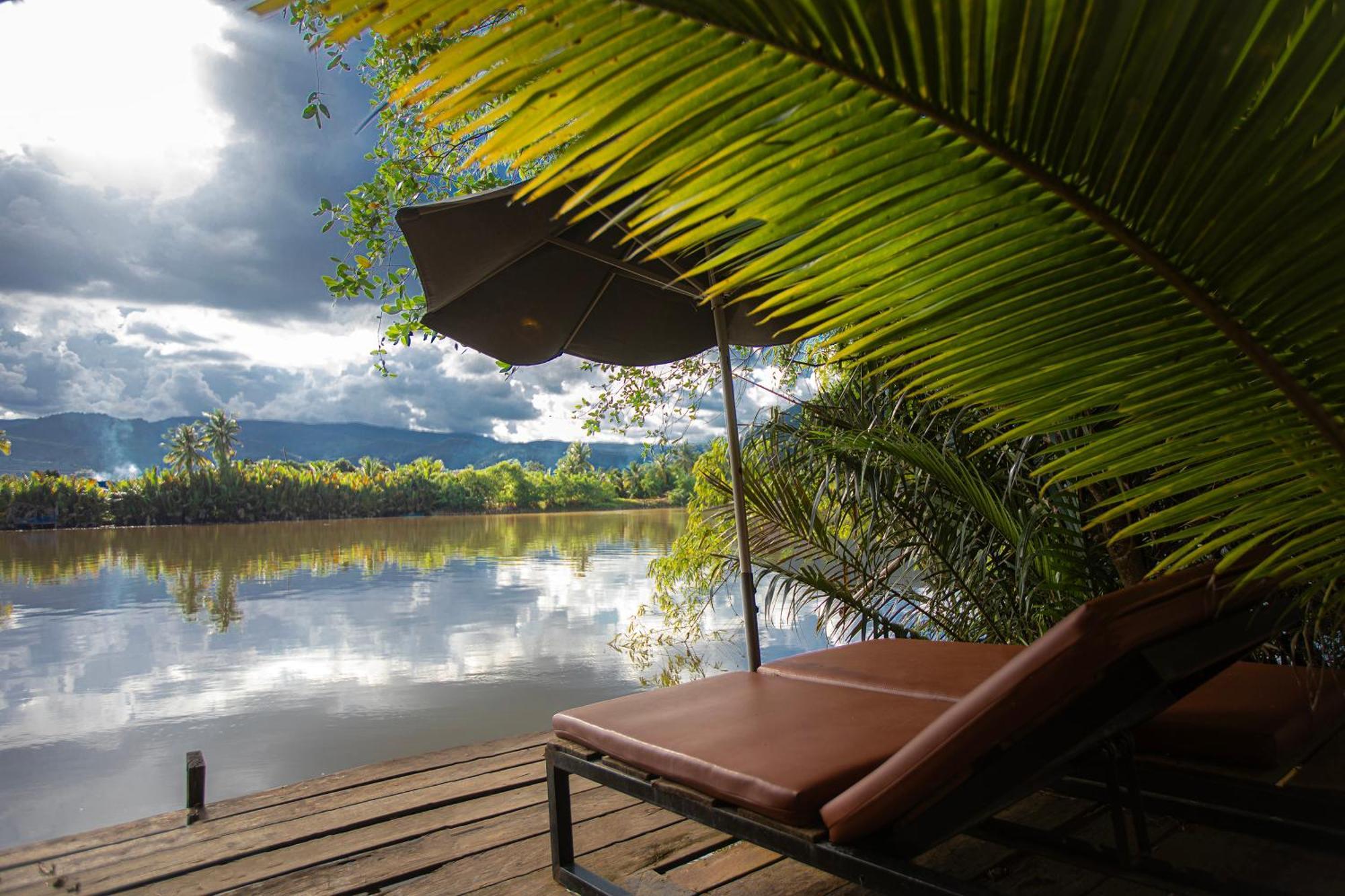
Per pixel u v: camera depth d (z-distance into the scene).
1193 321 0.66
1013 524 2.77
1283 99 0.54
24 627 15.21
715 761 1.36
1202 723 1.51
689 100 0.51
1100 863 1.32
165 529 72.06
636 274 2.32
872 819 1.13
